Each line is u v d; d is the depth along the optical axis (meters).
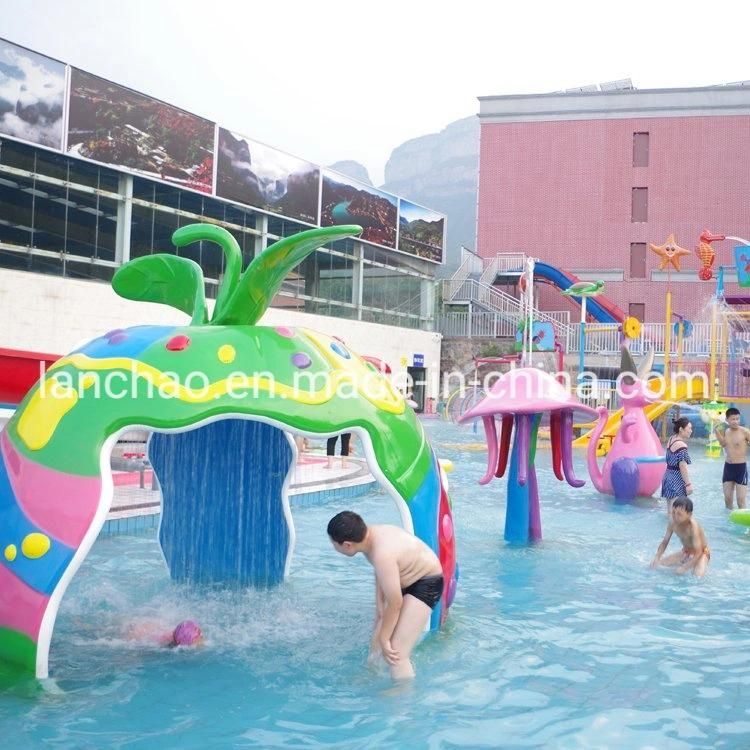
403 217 35.81
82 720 3.85
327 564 7.28
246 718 3.91
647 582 6.83
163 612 5.71
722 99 38.22
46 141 21.47
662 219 38.91
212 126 26.38
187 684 4.36
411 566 4.49
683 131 38.69
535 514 8.55
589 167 39.66
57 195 22.09
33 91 21.11
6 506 4.49
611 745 3.64
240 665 4.66
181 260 5.99
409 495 4.93
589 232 39.62
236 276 5.69
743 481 10.92
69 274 22.41
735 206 38.12
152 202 24.84
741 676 4.57
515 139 40.50
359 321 32.88
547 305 40.19
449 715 3.96
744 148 38.06
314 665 4.67
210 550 6.64
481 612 5.82
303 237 5.14
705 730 3.82
